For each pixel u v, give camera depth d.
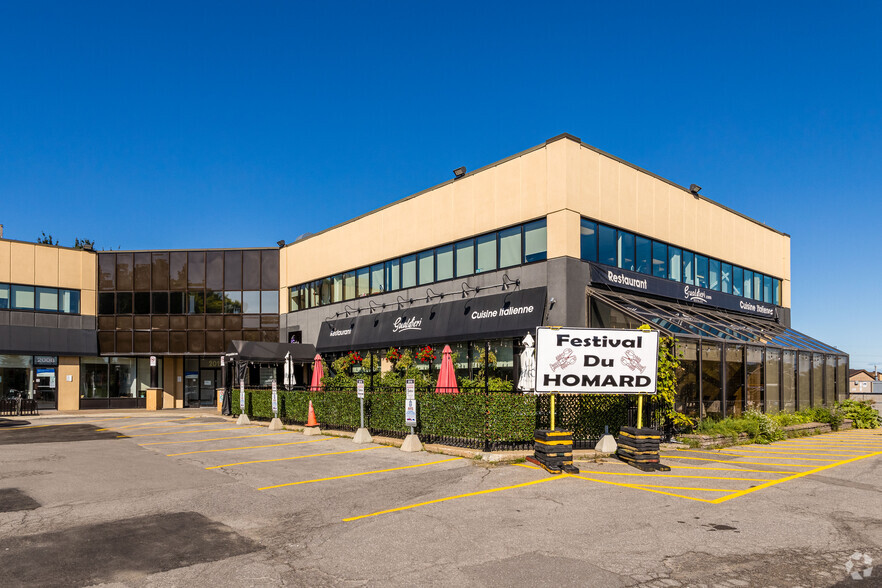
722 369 19.59
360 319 27.97
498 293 21.52
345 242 29.59
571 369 13.55
